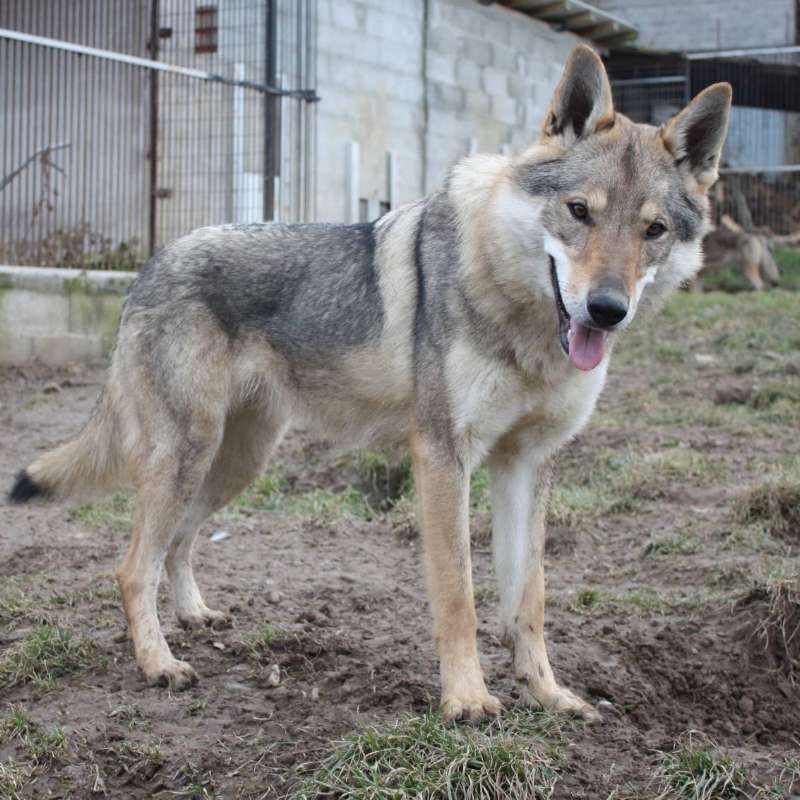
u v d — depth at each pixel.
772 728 4.11
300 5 12.07
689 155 3.91
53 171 11.66
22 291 9.45
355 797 3.14
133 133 11.87
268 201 11.25
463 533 3.72
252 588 5.16
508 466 3.99
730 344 10.89
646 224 3.68
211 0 11.79
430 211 4.06
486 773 3.21
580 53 3.80
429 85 14.55
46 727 3.71
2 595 4.90
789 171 18.30
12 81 11.69
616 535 5.93
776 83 19.00
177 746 3.58
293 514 6.43
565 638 4.43
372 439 4.31
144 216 11.81
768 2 20.17
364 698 3.88
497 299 3.72
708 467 6.84
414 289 3.99
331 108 12.98
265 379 4.50
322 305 4.27
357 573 5.43
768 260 16.47
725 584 5.05
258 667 4.21
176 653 4.38
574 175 3.69
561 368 3.80
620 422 8.04
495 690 3.97
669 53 18.23
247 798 3.29
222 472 4.80
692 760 3.37
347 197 13.23
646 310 3.96
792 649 4.43
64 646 4.29
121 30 11.95
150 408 4.36
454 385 3.76
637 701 4.02
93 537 5.90
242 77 11.69
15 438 7.63
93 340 10.01
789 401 8.41
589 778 3.33
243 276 4.40
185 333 4.32
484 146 15.63
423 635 4.51
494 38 15.67
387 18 13.77
